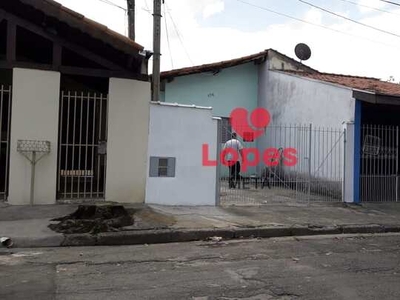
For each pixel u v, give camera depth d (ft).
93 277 18.33
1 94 31.96
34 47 36.55
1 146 35.06
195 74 60.08
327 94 45.70
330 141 43.96
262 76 61.52
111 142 33.09
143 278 18.30
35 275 18.48
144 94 33.91
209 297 16.03
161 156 34.47
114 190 33.19
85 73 32.45
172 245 25.36
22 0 28.53
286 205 38.68
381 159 44.83
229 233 27.68
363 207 40.06
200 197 35.78
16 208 30.14
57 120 31.73
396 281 18.54
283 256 22.93
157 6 41.96
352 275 19.38
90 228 25.95
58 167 32.60
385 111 48.21
